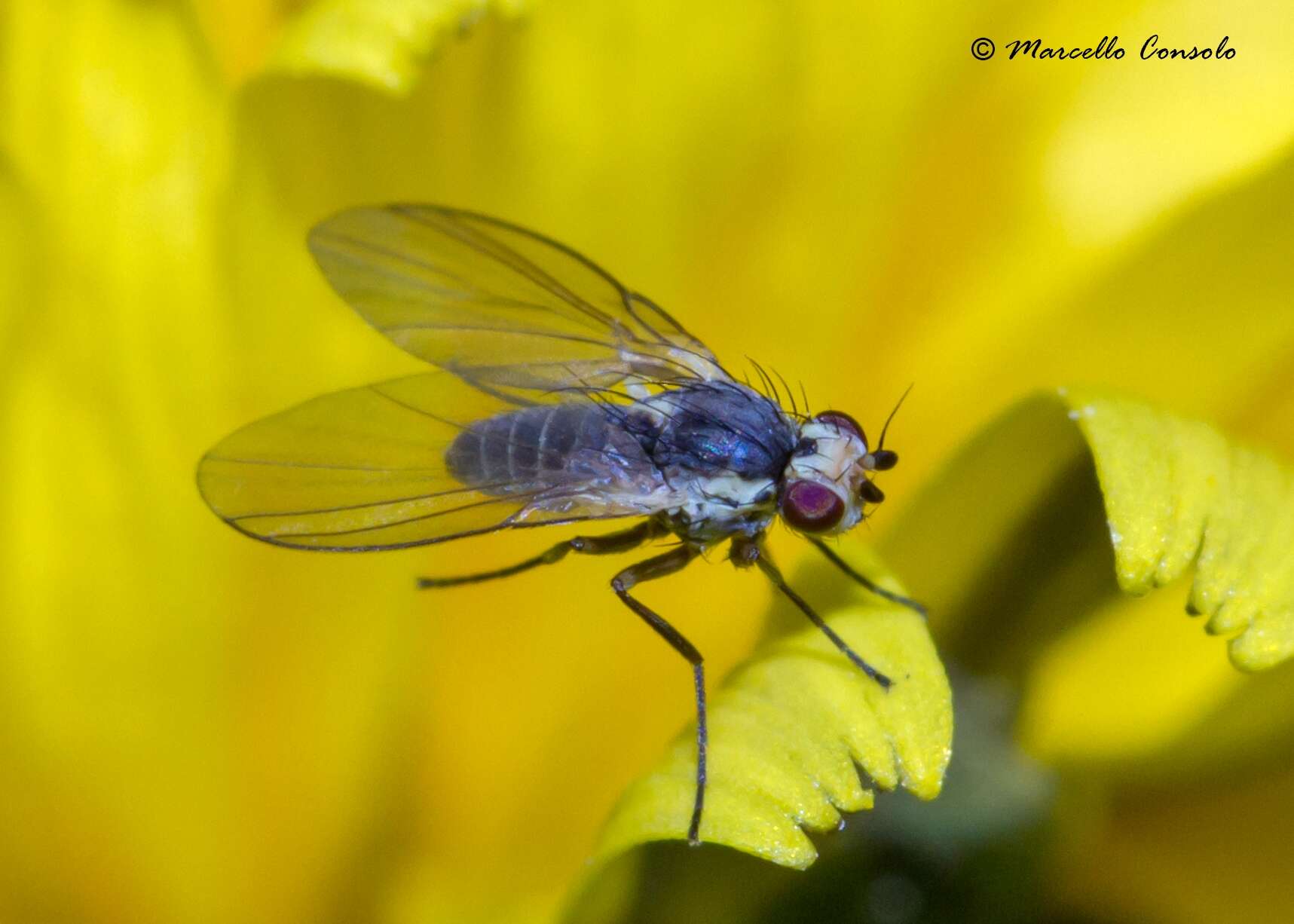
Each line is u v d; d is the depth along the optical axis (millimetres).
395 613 46
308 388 46
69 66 45
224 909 46
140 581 45
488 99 45
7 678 45
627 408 46
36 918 46
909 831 45
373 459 45
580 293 46
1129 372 46
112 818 46
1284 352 46
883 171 46
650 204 46
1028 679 45
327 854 46
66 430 45
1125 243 46
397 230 45
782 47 46
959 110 46
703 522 46
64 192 45
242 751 46
